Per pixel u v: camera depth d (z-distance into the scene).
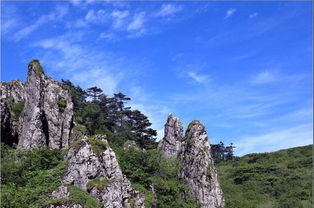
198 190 77.50
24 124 73.06
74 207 51.09
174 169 81.25
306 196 104.38
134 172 67.69
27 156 65.69
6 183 59.09
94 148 58.56
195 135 83.50
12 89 79.62
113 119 108.56
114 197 55.41
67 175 56.31
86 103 103.19
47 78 76.75
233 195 109.31
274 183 115.88
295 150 145.50
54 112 74.38
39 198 53.25
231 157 155.50
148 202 61.88
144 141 105.00
